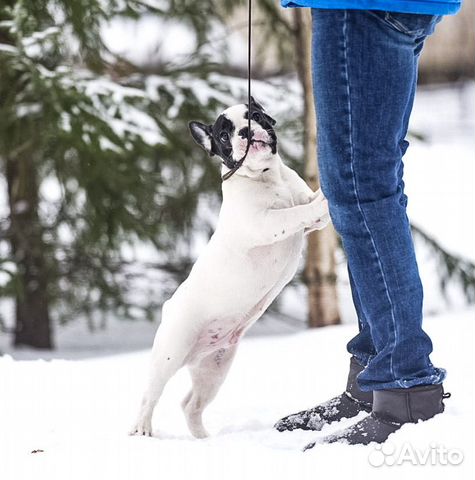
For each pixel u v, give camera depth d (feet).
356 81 15.08
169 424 22.11
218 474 14.30
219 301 19.92
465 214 75.77
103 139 42.06
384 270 15.35
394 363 15.39
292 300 62.44
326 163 15.49
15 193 49.06
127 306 51.96
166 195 51.11
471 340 27.12
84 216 48.01
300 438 17.48
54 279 50.65
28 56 41.70
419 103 111.55
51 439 18.45
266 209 19.17
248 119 19.34
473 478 12.94
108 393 23.94
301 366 27.12
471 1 114.32
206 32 51.93
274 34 52.29
